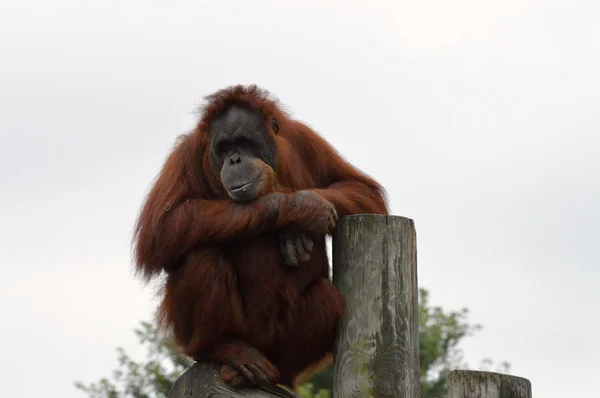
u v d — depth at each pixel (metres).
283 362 19.06
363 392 16.83
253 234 18.12
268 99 19.73
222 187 18.89
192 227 18.09
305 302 18.20
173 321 18.83
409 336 17.09
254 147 18.73
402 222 17.41
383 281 17.16
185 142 19.41
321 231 17.95
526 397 18.17
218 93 19.17
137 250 18.70
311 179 20.30
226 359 17.89
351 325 17.22
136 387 43.72
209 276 17.98
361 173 20.84
